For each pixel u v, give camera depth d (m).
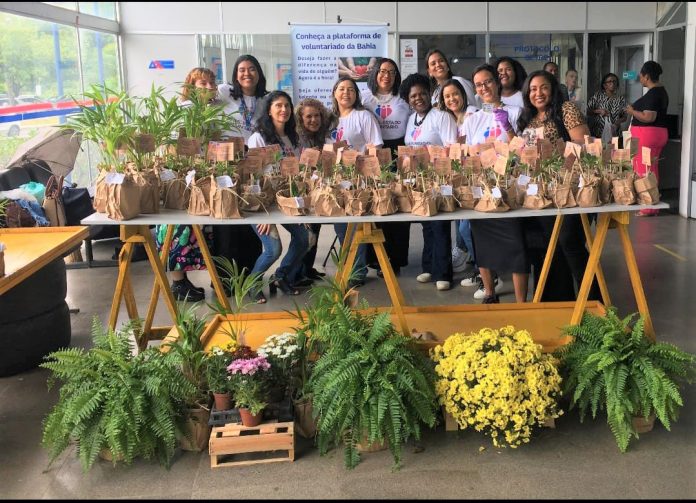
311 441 3.03
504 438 2.99
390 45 8.76
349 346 2.94
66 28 6.83
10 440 3.08
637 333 2.99
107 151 3.37
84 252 6.76
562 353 3.14
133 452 2.77
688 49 7.52
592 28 8.83
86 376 2.87
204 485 2.71
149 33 8.47
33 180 5.74
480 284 5.32
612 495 2.58
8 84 5.61
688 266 5.78
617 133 8.00
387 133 5.45
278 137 4.70
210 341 3.49
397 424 2.74
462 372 2.88
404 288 5.42
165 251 3.95
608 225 3.33
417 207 3.21
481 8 8.70
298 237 5.04
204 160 3.53
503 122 4.58
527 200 3.31
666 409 2.91
